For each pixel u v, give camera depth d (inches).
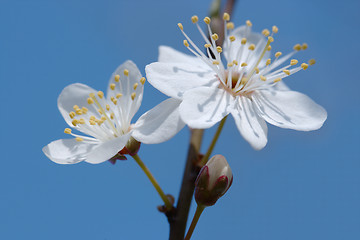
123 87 7.6
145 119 7.4
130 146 7.4
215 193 7.3
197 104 7.3
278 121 7.4
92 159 7.2
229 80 7.5
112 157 7.4
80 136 7.5
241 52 7.6
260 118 7.4
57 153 7.5
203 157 7.6
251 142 7.2
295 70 7.5
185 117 7.2
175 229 7.5
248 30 7.9
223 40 8.1
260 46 7.9
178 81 7.5
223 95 7.4
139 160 7.5
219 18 8.2
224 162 7.4
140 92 7.5
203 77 7.6
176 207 7.6
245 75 7.6
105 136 7.5
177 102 7.4
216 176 7.3
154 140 7.3
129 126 7.5
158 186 7.5
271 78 7.6
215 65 7.5
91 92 7.7
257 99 7.5
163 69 7.5
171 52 7.9
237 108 7.4
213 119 7.3
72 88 7.7
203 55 7.6
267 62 7.6
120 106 7.6
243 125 7.3
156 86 7.4
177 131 7.3
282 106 7.5
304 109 7.5
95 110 7.6
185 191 7.6
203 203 7.3
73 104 7.7
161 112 7.3
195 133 7.7
